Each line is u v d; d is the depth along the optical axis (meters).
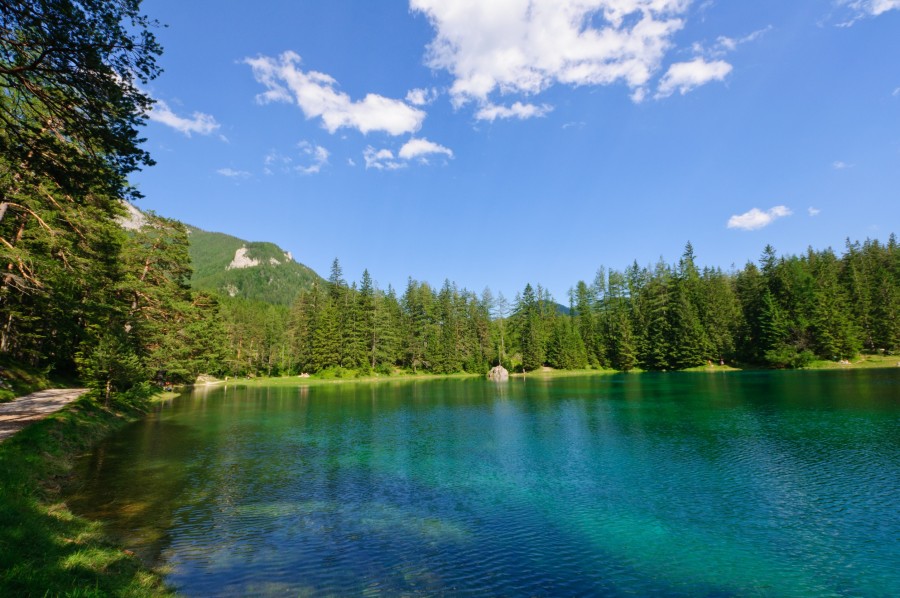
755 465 18.42
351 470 18.17
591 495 15.12
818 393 40.06
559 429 27.30
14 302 31.02
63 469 16.05
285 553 10.57
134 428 27.58
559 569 10.07
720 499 14.66
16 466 13.11
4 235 25.22
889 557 10.72
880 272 79.88
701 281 95.06
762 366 78.75
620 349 89.94
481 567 10.10
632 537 11.84
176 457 19.86
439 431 27.25
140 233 43.38
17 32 9.80
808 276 80.19
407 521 12.78
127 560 9.43
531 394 50.31
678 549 11.16
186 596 8.47
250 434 26.09
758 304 82.19
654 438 24.05
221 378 88.69
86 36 9.59
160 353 42.72
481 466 18.88
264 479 16.73
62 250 26.56
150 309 41.78
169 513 12.95
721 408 33.91
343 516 13.11
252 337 99.81
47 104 10.88
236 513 13.14
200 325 57.09
